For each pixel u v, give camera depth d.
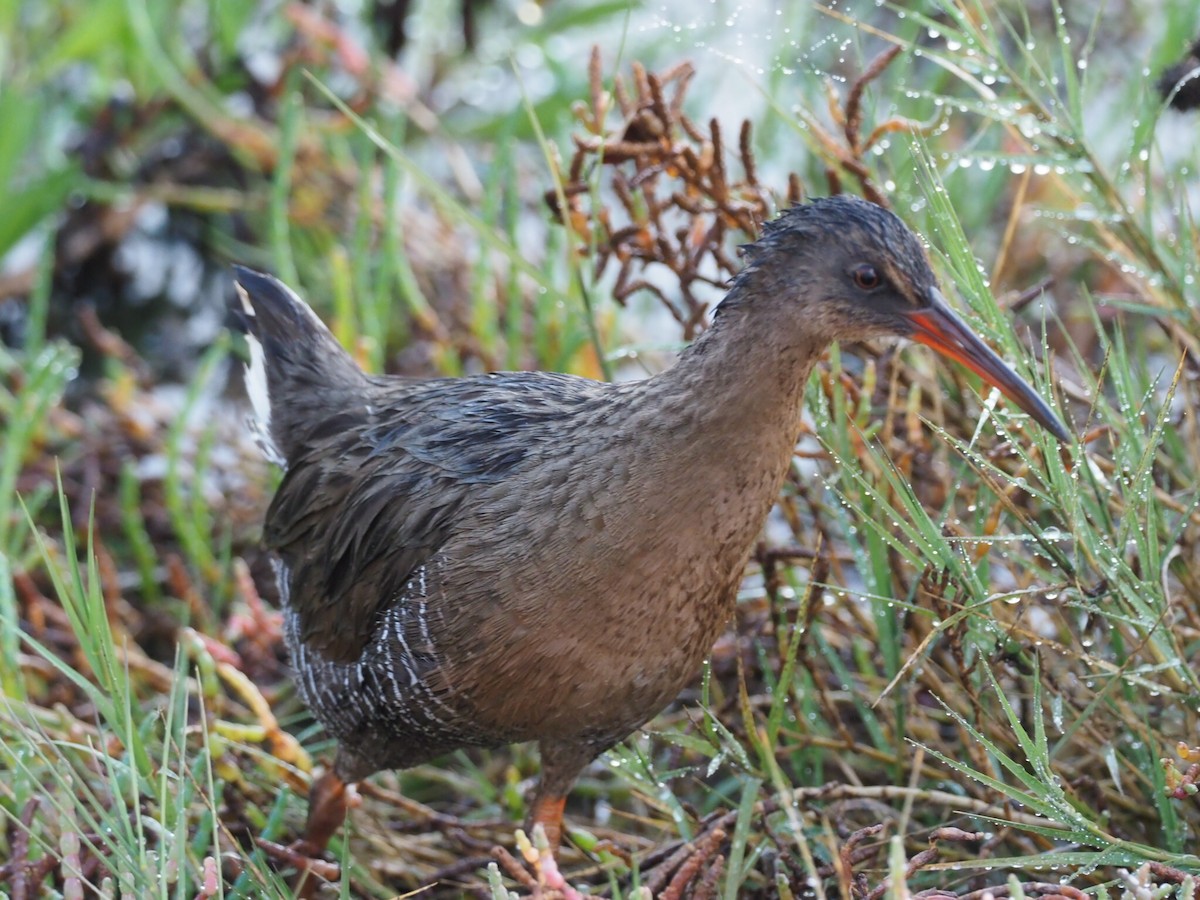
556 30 14.18
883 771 8.73
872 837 7.90
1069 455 8.24
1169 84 9.10
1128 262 9.18
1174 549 7.70
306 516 8.35
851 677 8.99
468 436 7.69
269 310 9.05
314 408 8.75
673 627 7.19
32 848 7.80
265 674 9.98
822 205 7.07
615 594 7.08
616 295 9.31
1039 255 12.23
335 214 13.09
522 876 7.35
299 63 13.54
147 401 11.82
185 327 13.21
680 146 9.07
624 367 11.79
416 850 8.76
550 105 13.44
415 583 7.46
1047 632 9.34
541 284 9.25
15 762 7.57
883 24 13.28
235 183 13.67
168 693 9.77
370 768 8.30
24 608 10.27
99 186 12.80
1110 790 8.04
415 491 7.69
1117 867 7.12
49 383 10.74
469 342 11.65
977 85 9.17
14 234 12.46
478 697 7.41
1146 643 7.54
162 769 7.21
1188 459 9.17
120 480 11.38
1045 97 9.94
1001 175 11.84
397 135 11.77
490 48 14.51
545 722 7.42
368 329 11.24
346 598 8.00
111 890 6.86
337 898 8.60
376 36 14.54
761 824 7.95
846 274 6.95
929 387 9.08
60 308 13.16
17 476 11.02
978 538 7.45
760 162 12.55
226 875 8.37
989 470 8.02
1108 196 8.95
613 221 12.30
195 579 10.66
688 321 9.29
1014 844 7.93
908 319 7.02
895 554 8.38
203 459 10.51
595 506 7.06
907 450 8.61
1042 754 6.94
